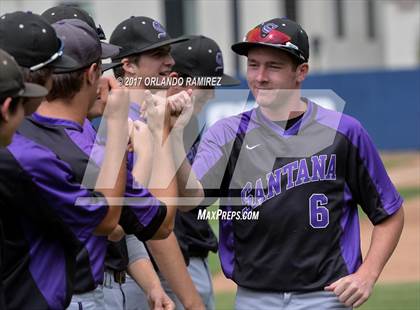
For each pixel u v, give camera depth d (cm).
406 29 11350
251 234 1360
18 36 1050
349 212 1379
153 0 8362
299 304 1348
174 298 1594
